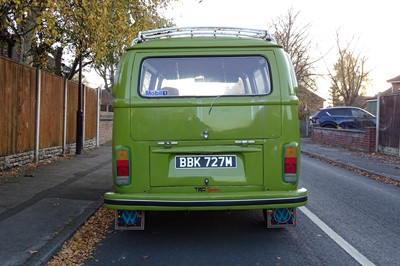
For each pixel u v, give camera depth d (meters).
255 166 5.53
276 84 5.59
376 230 6.57
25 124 11.57
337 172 12.95
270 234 6.37
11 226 6.16
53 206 7.44
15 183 9.30
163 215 7.60
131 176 5.48
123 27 10.02
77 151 15.87
